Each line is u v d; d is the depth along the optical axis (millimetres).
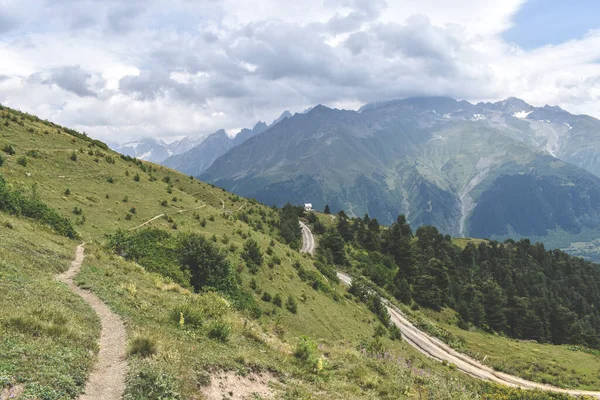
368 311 88812
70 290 22172
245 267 59469
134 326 17781
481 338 108000
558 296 167625
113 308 20203
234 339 21078
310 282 76688
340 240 138500
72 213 51844
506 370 79812
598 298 181125
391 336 76250
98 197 63281
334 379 20516
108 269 29906
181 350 15836
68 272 27016
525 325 133250
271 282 61500
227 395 14070
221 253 49094
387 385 21984
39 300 17781
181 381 13156
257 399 14539
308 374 19562
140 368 13133
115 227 53812
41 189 54250
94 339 15617
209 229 70875
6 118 74125
